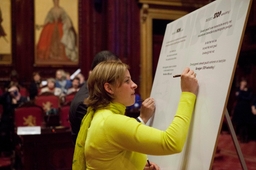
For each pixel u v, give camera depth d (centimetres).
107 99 146
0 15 795
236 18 141
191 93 151
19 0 810
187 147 154
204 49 159
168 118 178
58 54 847
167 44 205
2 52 797
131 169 142
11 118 611
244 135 730
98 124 140
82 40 873
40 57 831
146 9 858
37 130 432
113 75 145
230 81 136
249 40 860
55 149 418
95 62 217
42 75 830
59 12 848
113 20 844
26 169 404
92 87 150
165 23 920
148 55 867
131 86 149
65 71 852
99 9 891
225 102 136
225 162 538
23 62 815
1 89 778
